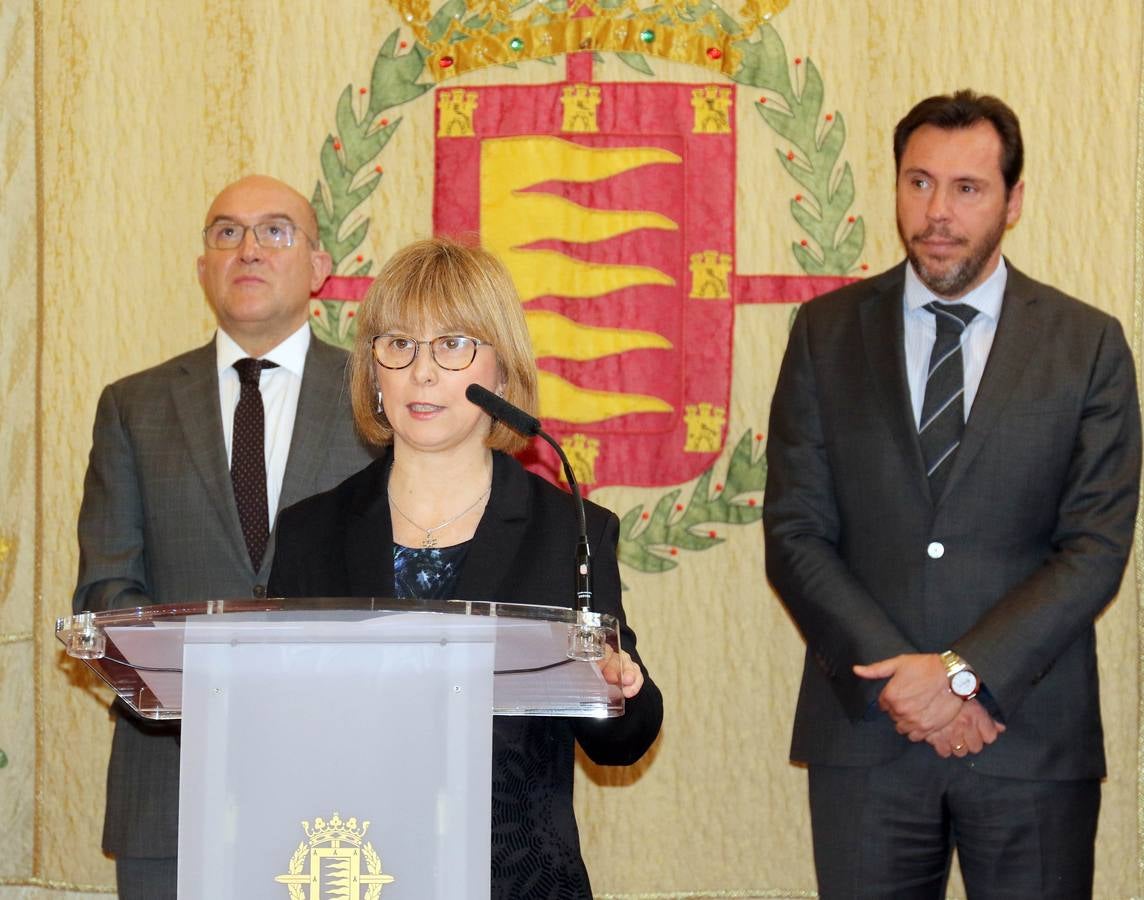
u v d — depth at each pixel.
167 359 3.91
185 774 1.56
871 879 2.99
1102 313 3.21
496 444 2.22
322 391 3.38
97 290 3.94
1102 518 3.01
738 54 3.89
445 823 1.56
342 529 2.18
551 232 3.87
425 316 2.11
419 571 2.12
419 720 1.58
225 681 1.58
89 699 3.86
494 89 3.91
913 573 3.04
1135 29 3.80
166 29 3.99
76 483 3.90
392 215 3.91
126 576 3.23
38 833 3.84
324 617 1.54
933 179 3.22
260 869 1.54
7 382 3.95
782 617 3.79
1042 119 3.82
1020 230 3.80
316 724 1.57
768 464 3.31
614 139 3.88
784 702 3.78
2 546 3.91
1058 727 2.99
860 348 3.25
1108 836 3.65
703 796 3.78
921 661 2.90
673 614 3.81
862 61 3.88
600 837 3.78
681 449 3.82
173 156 3.96
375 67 3.95
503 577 2.09
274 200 3.49
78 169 3.96
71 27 3.99
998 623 2.91
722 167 3.87
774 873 3.75
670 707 3.80
